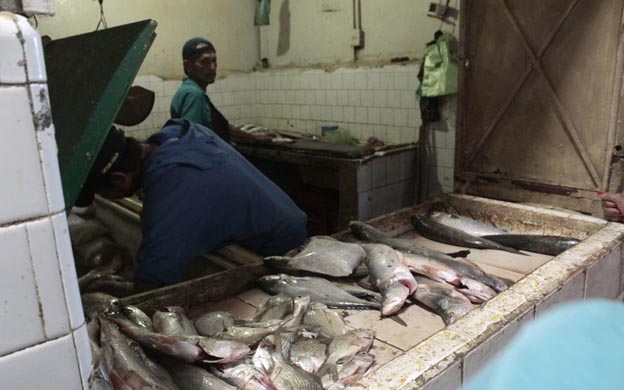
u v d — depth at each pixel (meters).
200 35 4.94
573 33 2.30
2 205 0.55
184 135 1.90
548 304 1.34
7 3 0.56
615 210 2.05
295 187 4.47
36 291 0.59
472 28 2.66
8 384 0.59
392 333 1.31
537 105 2.49
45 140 0.57
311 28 4.80
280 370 1.07
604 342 0.69
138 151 1.74
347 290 1.56
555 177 2.50
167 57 4.75
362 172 3.68
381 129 4.38
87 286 2.11
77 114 1.03
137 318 1.25
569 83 2.36
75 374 0.64
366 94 4.41
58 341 0.62
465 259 1.78
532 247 1.93
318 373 1.09
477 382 0.74
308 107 4.97
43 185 0.58
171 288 1.46
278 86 5.22
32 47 0.55
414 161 4.06
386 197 3.93
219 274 1.58
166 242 1.62
